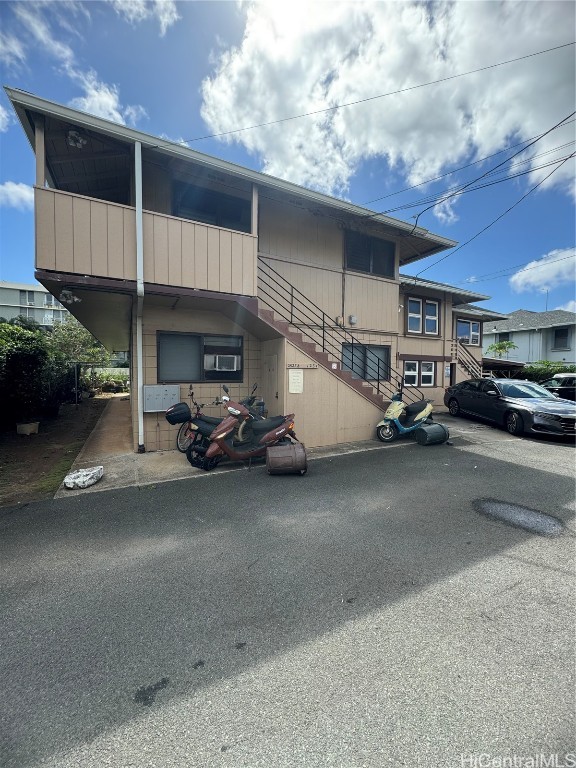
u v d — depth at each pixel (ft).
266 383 25.68
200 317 24.81
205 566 9.63
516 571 9.37
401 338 41.22
